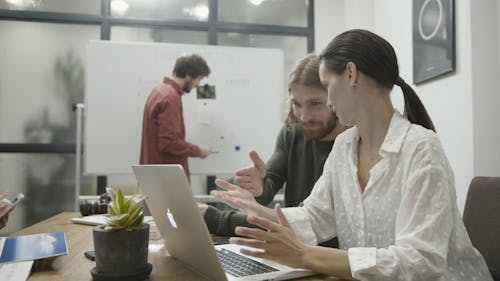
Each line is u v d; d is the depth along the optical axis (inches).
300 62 54.4
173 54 125.5
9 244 37.0
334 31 148.3
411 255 29.4
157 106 108.2
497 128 83.1
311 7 149.0
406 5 109.7
